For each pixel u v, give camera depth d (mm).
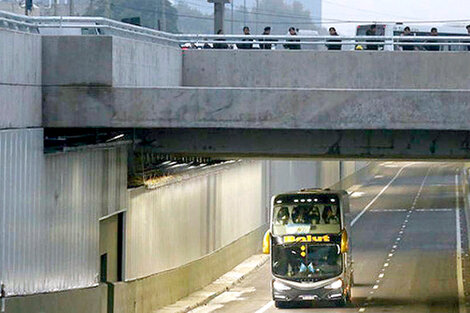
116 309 47594
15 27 40406
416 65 53250
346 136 48906
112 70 42500
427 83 53188
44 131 42031
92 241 45656
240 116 43781
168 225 59938
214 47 62156
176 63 53969
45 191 39344
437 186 152375
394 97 43719
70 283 42562
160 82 50781
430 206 123312
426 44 50906
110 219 49781
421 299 61750
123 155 50469
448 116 43562
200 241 68250
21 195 36750
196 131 50188
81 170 43719
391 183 162125
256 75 54688
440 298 62062
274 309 59438
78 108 42312
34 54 40469
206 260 69375
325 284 59125
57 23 46188
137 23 56844
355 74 53750
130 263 52094
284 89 43781
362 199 135125
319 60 54062
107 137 46750
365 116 43812
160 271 58219
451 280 69938
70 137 42125
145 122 43062
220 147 50000
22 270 36750
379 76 53562
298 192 61562
